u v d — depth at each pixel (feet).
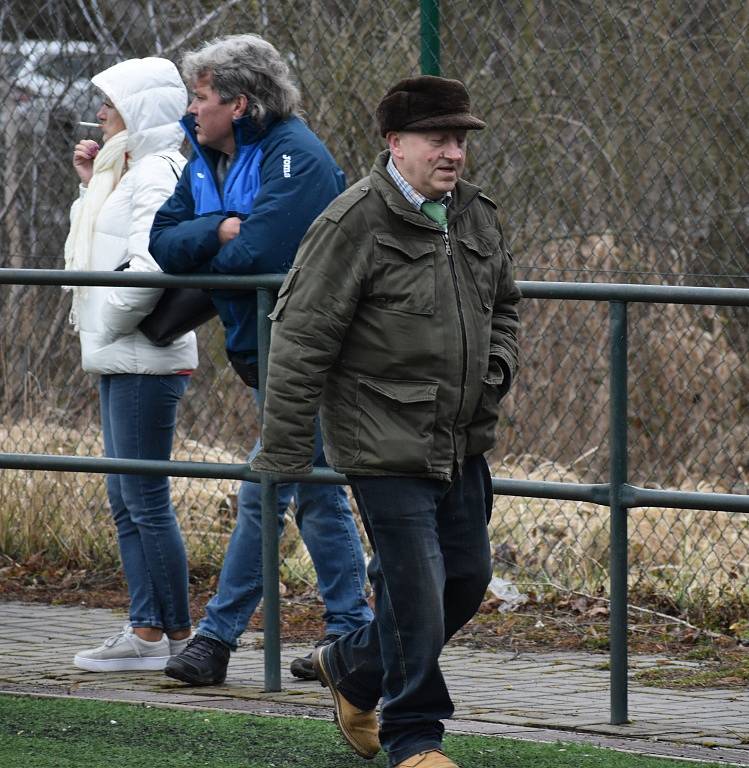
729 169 100.48
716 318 100.48
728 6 98.99
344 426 43.21
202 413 103.76
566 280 100.22
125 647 63.67
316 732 51.55
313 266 42.45
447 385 42.75
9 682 61.11
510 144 102.12
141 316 61.00
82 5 107.45
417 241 42.57
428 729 43.93
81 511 91.86
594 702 58.23
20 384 99.30
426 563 43.09
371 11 99.81
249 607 60.75
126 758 47.96
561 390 99.50
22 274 60.29
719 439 99.04
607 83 101.40
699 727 53.21
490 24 100.27
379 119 42.93
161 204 61.87
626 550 52.85
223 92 57.57
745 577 79.46
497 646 71.26
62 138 109.60
